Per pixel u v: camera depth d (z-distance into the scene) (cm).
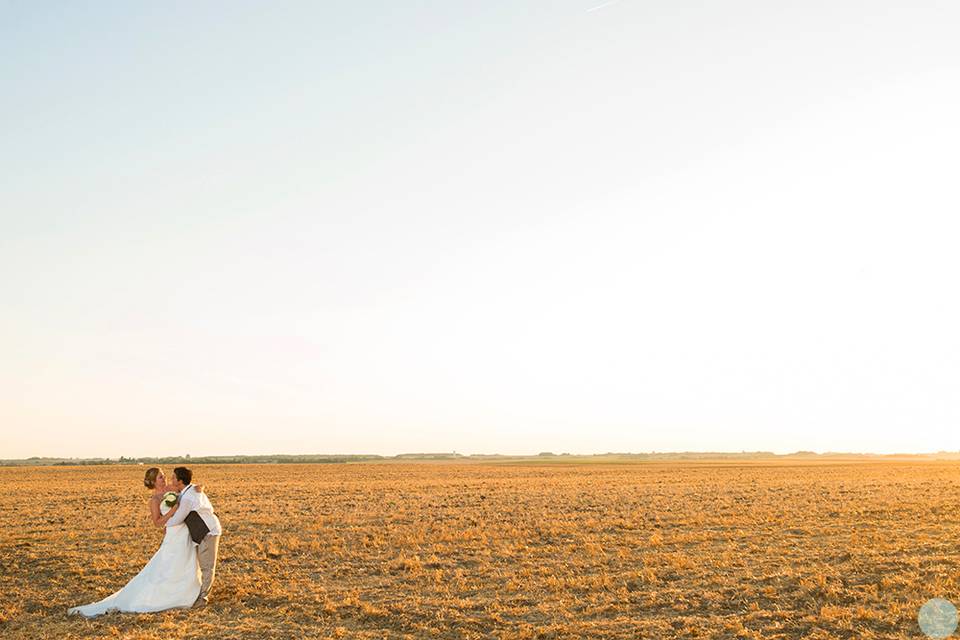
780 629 1079
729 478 5588
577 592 1365
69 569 1634
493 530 2203
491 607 1266
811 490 3841
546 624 1159
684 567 1530
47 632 1154
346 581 1512
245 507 3153
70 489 4675
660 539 1919
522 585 1428
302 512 2898
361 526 2378
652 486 4450
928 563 1456
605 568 1567
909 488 3919
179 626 1155
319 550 1878
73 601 1360
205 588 1297
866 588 1262
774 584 1330
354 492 4141
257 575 1560
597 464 11606
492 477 6241
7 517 2784
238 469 8850
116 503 3491
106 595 1410
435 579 1494
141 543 2038
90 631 1149
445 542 2002
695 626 1104
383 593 1395
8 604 1337
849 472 6712
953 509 2588
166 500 1294
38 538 2134
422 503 3294
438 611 1242
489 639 1097
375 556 1797
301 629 1158
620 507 2931
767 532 2066
